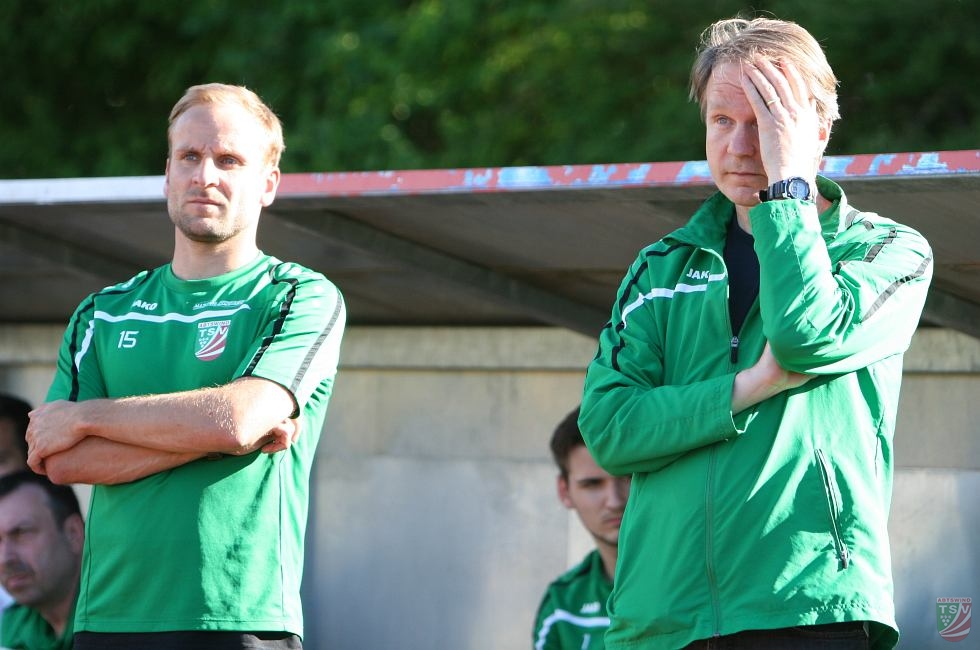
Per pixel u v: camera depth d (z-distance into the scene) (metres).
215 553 11.98
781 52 11.39
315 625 19.88
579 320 17.56
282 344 12.43
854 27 32.44
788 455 10.73
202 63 39.53
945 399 16.80
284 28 38.69
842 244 11.42
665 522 10.93
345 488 19.95
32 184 15.60
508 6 38.47
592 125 35.94
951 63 32.09
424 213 14.82
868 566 10.59
